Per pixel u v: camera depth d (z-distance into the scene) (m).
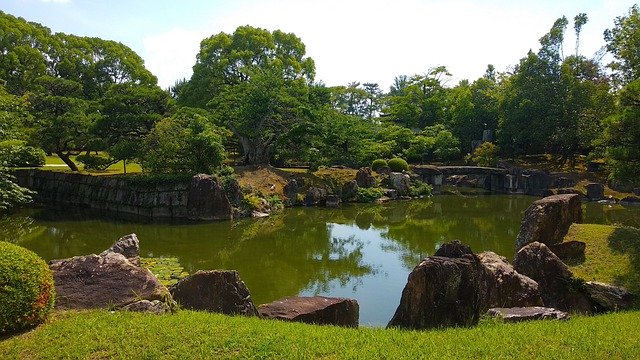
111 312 7.64
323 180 36.34
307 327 7.64
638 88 16.97
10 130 19.94
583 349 6.44
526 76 46.25
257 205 29.16
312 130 37.78
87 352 6.32
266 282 15.00
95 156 34.31
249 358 6.13
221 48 43.09
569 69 44.56
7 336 6.82
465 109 53.62
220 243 20.75
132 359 6.15
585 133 40.47
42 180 33.97
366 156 42.44
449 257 10.00
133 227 24.08
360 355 6.23
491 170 43.31
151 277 8.62
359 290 14.27
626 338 6.96
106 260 8.86
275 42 47.44
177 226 24.58
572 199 16.42
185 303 9.04
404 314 9.13
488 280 10.77
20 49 44.25
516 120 45.31
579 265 13.67
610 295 11.74
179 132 29.59
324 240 21.94
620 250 13.82
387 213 30.45
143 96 33.41
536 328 7.57
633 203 34.00
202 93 41.75
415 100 60.81
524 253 13.09
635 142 17.12
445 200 37.06
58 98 34.31
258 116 36.16
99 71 52.28
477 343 6.73
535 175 40.91
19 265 7.02
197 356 6.20
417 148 48.19
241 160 40.19
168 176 27.81
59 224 24.70
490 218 28.36
